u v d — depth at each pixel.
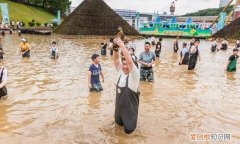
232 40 52.38
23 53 18.70
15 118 7.15
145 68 11.79
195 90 10.60
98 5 53.47
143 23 77.75
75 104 8.43
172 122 7.09
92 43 35.72
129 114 6.00
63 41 37.97
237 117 7.62
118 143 5.75
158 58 20.97
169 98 9.35
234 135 6.39
